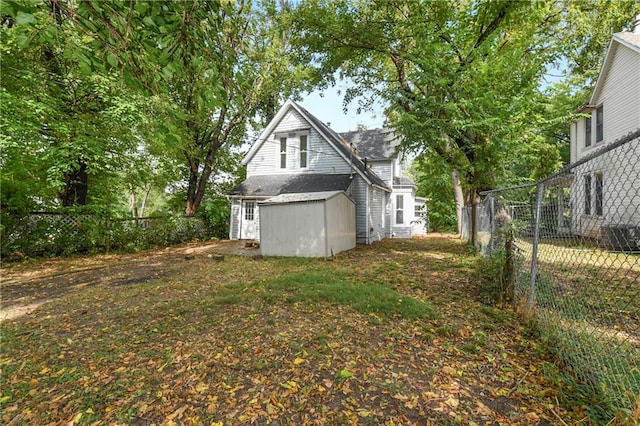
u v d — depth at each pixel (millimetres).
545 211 3814
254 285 5859
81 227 10273
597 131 12500
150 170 13977
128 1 1810
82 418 2275
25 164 9422
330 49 11578
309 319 4062
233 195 14445
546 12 8859
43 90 8703
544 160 16031
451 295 5039
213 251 11258
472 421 2125
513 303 4336
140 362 3074
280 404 2379
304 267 7793
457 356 3033
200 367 2934
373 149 18016
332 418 2211
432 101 7949
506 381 2574
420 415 2211
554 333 3207
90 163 10125
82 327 4043
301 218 9930
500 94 7738
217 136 15961
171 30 2047
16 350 3400
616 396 2180
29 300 5281
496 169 8086
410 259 8961
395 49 11164
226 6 2350
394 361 2959
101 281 6598
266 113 18078
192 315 4328
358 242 13703
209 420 2227
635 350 2756
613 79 11219
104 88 9070
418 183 20688
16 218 8914
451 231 21141
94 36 1839
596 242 3658
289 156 15219
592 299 4047
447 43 8734
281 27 12930
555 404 2260
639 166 6652
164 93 2223
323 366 2889
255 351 3205
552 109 15102
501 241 4988
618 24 12250
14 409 2408
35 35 1693
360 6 10695
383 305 4473
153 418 2264
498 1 8047
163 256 10156
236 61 2580
